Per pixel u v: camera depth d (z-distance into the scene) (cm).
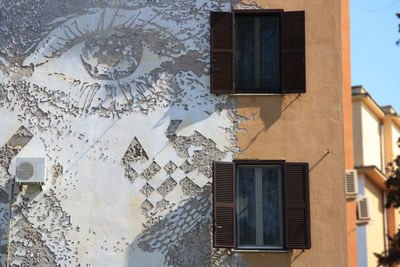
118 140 1836
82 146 1836
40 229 1803
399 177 2606
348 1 2242
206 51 1869
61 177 1822
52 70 1872
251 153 1817
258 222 1802
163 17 1891
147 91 1853
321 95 1842
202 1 1895
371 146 3591
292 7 1889
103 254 1789
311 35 1875
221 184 1781
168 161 1822
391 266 2698
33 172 1786
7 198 1814
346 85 2395
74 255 1789
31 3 1908
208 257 1775
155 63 1867
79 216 1806
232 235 1759
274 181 1816
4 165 1831
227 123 1834
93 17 1895
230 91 1834
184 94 1850
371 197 3491
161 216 1800
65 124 1845
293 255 1777
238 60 1880
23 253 1794
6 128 1847
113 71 1867
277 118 1833
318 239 1784
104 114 1847
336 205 1797
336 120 1831
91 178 1820
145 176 1819
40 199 1814
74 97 1858
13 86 1867
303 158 1817
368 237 3400
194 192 1806
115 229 1797
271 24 1892
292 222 1778
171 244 1786
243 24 1895
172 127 1836
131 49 1875
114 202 1809
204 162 1819
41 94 1861
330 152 1819
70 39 1888
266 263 1773
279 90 1855
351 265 2427
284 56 1850
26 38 1891
